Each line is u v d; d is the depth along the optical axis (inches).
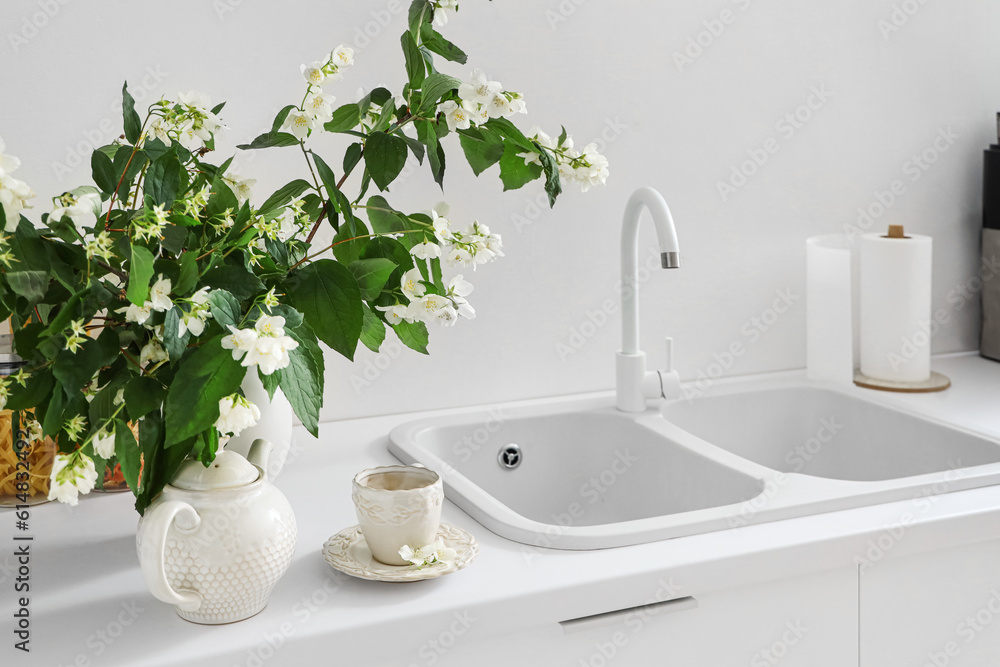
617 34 59.6
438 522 36.3
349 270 34.2
